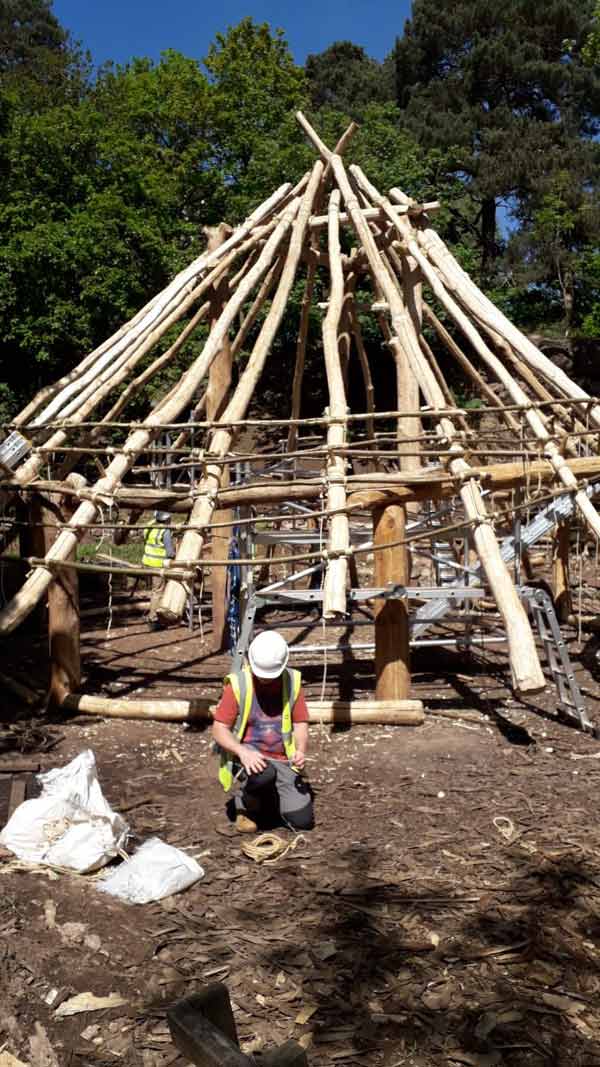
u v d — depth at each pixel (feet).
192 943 11.24
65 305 69.72
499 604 17.31
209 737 20.30
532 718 21.38
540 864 13.52
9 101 78.95
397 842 14.35
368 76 117.80
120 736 20.25
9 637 30.40
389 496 20.07
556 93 105.91
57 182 79.05
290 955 11.00
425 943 11.27
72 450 21.58
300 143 88.99
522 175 99.30
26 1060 9.07
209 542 35.32
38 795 16.43
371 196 28.50
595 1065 9.01
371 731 20.36
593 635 30.45
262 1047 9.25
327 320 24.32
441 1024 9.65
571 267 97.30
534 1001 10.05
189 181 86.58
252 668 14.79
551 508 21.26
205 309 28.63
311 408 85.66
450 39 108.99
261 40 95.81
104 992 10.14
